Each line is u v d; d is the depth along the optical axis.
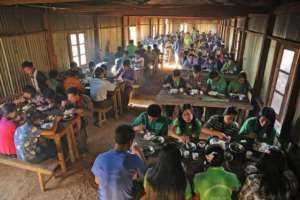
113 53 11.02
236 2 5.58
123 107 7.25
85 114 5.68
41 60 6.39
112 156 2.37
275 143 3.74
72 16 7.88
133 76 7.46
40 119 4.15
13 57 5.41
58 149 3.97
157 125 3.78
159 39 16.03
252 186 2.31
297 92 3.63
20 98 4.98
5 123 3.66
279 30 4.78
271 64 5.05
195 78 6.25
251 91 6.10
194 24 25.95
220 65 8.62
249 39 7.77
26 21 5.80
